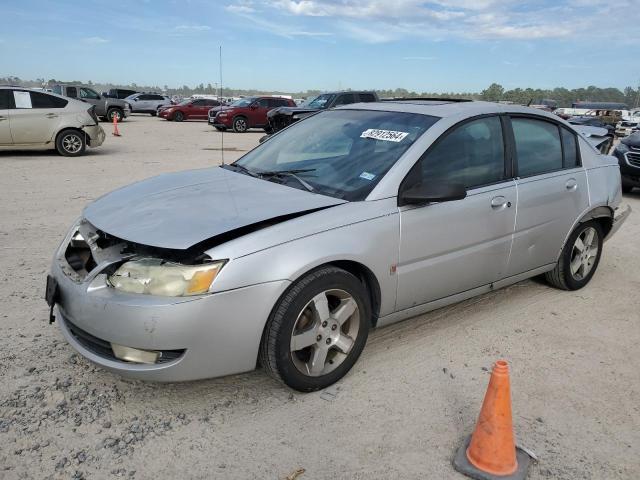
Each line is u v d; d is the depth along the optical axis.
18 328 3.88
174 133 22.34
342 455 2.71
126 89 39.38
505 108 4.22
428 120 3.82
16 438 2.74
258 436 2.84
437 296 3.78
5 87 12.47
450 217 3.63
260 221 3.00
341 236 3.12
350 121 4.19
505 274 4.21
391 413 3.05
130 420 2.94
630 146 10.31
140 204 3.37
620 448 2.82
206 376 2.88
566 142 4.67
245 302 2.83
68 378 3.29
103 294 2.83
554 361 3.70
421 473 2.60
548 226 4.39
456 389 3.31
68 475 2.52
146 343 2.74
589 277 5.08
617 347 3.94
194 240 2.80
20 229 6.40
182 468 2.60
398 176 3.44
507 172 4.08
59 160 12.41
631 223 7.96
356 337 3.34
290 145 4.26
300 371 3.11
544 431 2.94
